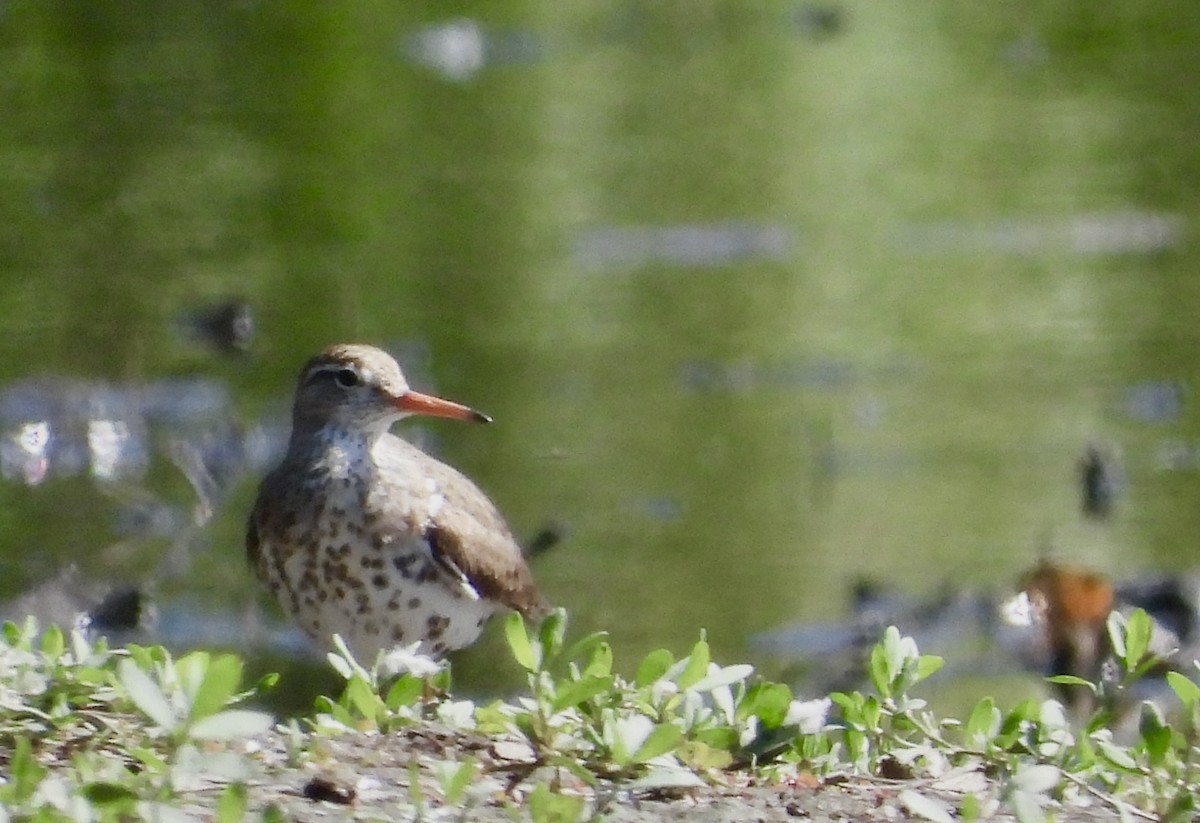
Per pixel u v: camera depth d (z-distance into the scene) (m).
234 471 16.17
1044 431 16.75
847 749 8.30
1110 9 32.31
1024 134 26.09
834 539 14.54
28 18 29.94
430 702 7.94
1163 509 14.98
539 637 7.42
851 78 29.00
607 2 32.97
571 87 28.48
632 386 17.98
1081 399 17.56
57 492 15.70
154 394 17.56
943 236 22.27
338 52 29.12
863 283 20.86
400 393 10.87
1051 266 21.28
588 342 19.14
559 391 17.83
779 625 13.07
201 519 15.22
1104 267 21.17
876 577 13.79
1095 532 14.53
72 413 16.91
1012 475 15.82
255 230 22.45
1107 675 9.77
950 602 13.30
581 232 22.58
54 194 23.41
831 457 16.25
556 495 15.47
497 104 27.64
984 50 30.48
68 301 19.94
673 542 14.56
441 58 29.27
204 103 26.69
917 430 16.88
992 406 17.39
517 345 19.00
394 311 19.89
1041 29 31.52
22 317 19.33
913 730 7.81
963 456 16.27
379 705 7.54
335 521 10.46
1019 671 12.33
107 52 28.50
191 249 21.59
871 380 18.16
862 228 22.69
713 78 29.19
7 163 24.38
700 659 7.41
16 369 17.83
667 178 24.48
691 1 33.28
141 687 6.20
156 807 6.02
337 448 10.70
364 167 24.73
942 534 14.62
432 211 23.23
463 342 19.06
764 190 24.09
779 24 32.12
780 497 15.45
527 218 23.14
